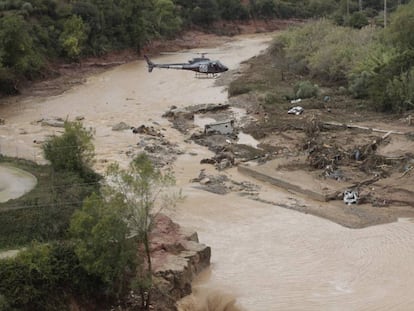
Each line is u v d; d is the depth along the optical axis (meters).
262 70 104.88
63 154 48.25
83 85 102.50
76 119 78.62
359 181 54.06
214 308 36.22
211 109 82.06
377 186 53.09
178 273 35.94
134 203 33.84
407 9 94.81
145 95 93.75
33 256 32.25
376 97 75.50
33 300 31.39
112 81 105.19
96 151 64.12
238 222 47.47
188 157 63.38
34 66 102.88
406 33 87.50
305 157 60.56
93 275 33.41
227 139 68.94
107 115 81.31
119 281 33.97
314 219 47.88
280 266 40.53
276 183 55.12
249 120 76.19
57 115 81.75
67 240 35.62
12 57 96.94
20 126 75.50
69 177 46.12
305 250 42.72
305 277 39.00
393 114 73.62
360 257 41.50
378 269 39.78
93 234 31.89
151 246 38.31
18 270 31.53
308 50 102.62
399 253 41.78
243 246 43.44
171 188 53.91
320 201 51.34
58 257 33.00
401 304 35.50
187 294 36.44
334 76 92.50
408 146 60.34
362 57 88.31
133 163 36.12
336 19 133.38
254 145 66.62
